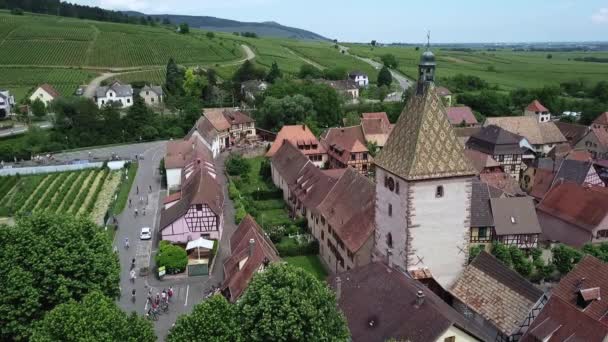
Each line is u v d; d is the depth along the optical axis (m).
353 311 46.91
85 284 47.59
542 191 102.06
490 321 49.16
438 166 50.12
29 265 46.12
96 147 161.88
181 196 95.25
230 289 56.97
